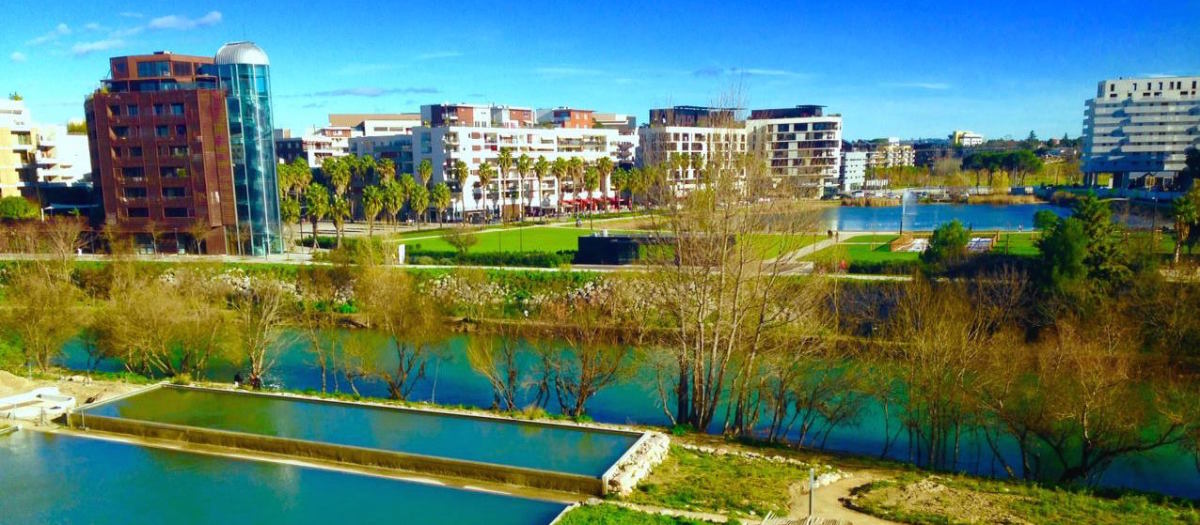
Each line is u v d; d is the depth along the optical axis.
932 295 50.31
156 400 40.97
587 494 29.17
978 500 29.61
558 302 68.19
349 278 75.62
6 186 132.38
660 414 49.31
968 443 44.25
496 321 68.31
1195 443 35.72
